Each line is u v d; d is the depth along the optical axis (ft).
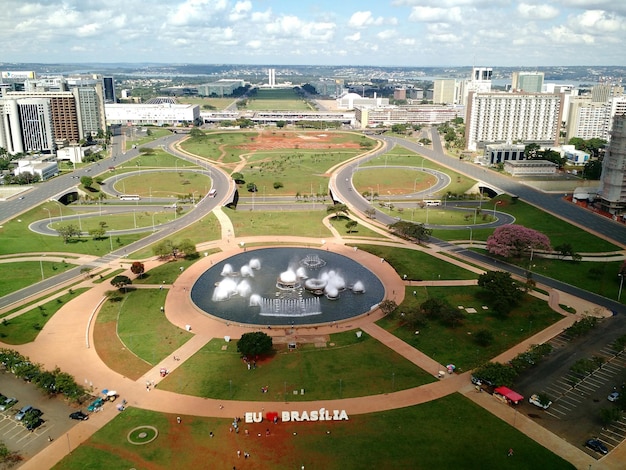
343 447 580.71
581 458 565.53
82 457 566.36
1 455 558.15
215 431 607.37
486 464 556.10
